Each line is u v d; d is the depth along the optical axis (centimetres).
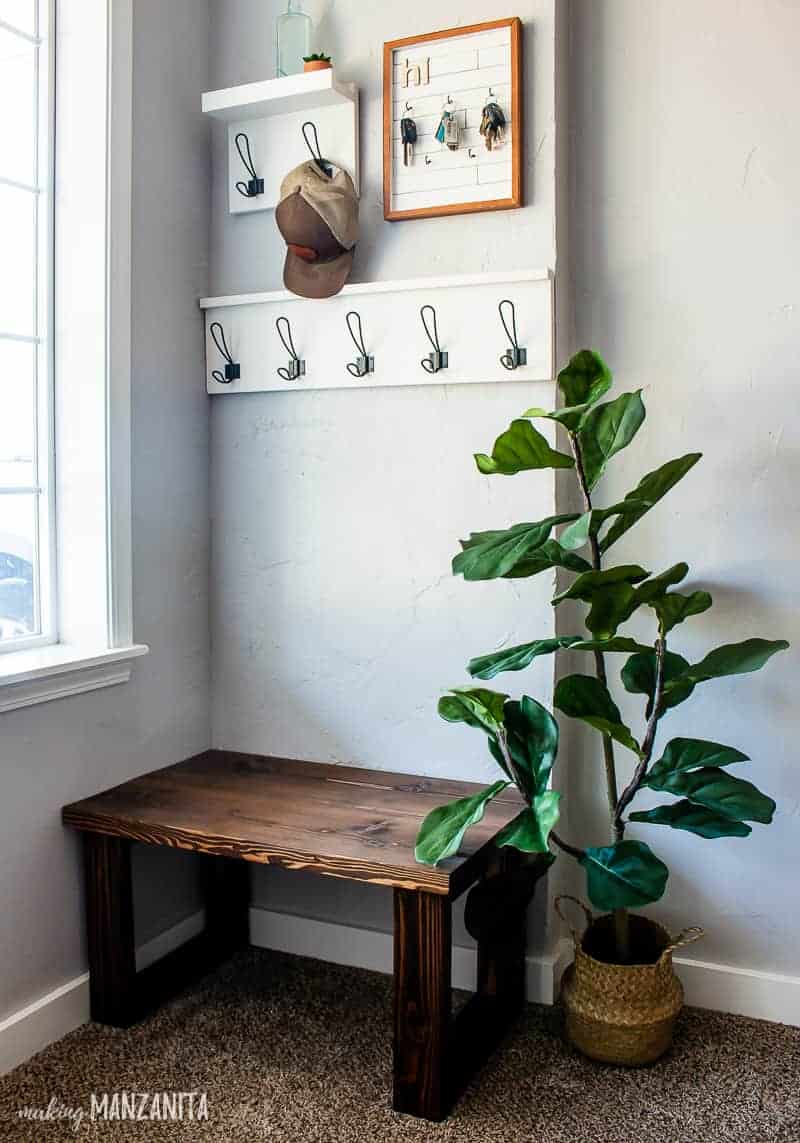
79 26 214
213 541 254
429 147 221
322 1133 178
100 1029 212
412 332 224
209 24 246
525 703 196
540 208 214
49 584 224
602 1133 178
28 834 201
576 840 233
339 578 240
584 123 222
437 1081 181
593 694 197
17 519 219
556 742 189
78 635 224
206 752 255
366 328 229
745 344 211
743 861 218
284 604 247
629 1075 196
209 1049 204
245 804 212
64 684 206
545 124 212
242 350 244
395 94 224
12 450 218
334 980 235
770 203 208
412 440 230
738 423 213
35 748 202
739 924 220
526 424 185
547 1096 189
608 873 183
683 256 215
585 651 231
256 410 246
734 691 216
